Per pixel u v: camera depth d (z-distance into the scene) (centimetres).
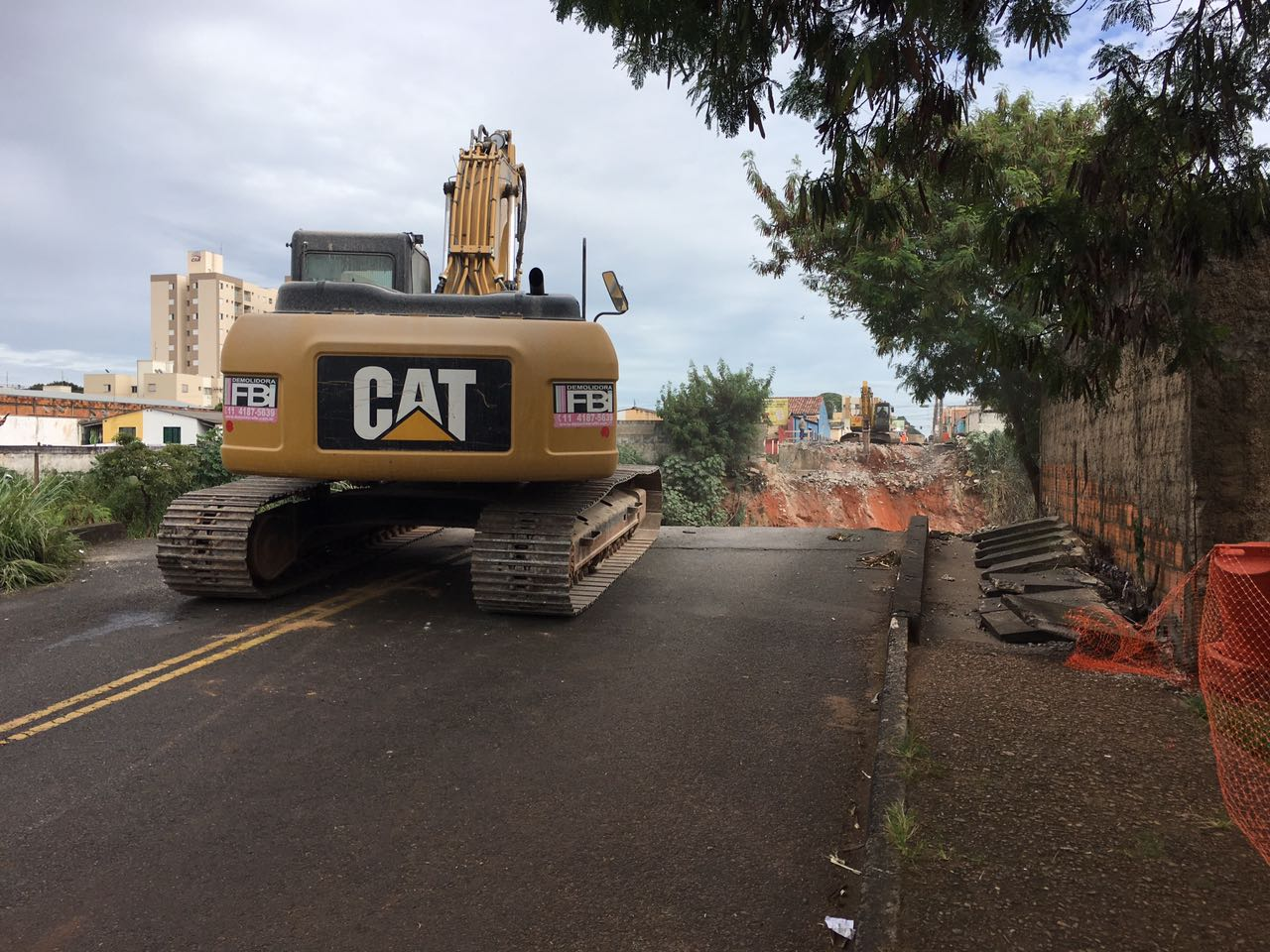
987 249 432
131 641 653
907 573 847
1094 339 446
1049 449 1227
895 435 5881
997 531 1178
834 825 376
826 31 347
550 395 699
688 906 315
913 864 308
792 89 397
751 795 405
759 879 334
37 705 516
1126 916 275
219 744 462
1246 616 418
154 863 345
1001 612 708
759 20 355
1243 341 542
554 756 451
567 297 735
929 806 353
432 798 402
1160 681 529
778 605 811
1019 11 340
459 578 907
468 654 631
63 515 1119
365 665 599
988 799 359
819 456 4512
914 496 4088
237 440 699
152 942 295
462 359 689
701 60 389
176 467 1499
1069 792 366
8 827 372
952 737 432
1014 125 1166
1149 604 671
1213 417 552
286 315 695
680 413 3306
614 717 508
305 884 331
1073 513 1019
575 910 313
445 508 838
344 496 847
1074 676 545
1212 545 549
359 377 686
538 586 711
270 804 395
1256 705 411
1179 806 351
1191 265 389
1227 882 294
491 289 853
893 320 1356
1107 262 391
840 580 938
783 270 1530
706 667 606
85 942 295
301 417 686
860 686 566
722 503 3356
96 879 333
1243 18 340
